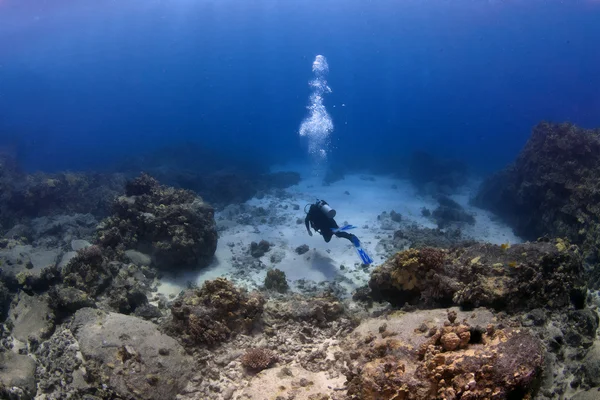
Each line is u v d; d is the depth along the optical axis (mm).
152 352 4566
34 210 13414
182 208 8883
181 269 8859
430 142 41094
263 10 73938
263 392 3887
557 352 4152
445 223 12766
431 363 3139
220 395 4145
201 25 79125
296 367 4402
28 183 15070
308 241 10727
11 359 5016
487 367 2982
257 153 31781
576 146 10906
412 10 75562
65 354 4898
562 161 11008
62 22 60375
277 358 4621
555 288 4844
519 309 4754
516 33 90062
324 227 9266
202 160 24625
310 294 7617
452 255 5957
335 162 25797
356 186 18578
